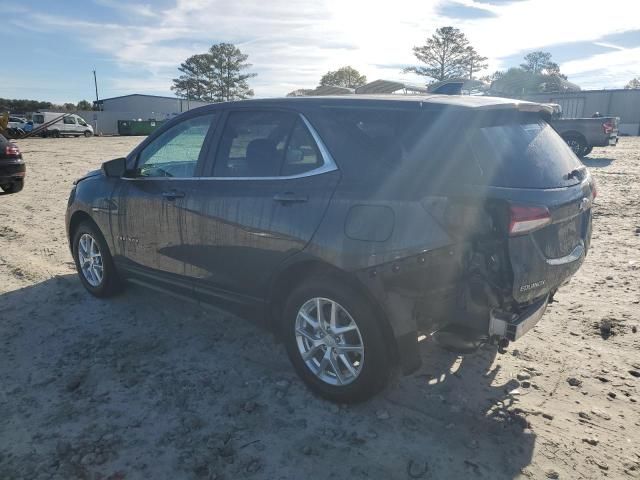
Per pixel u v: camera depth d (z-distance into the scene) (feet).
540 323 14.65
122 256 15.12
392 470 8.97
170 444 9.61
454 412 10.57
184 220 12.90
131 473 8.87
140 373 12.08
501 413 10.57
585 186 11.12
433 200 9.36
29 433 9.87
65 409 10.65
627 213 28.17
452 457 9.29
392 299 9.68
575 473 8.94
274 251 11.09
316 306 10.75
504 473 8.92
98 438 9.74
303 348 11.14
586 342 13.52
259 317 12.06
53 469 8.93
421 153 9.76
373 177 10.00
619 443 9.71
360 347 10.21
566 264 10.39
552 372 12.11
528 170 9.81
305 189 10.73
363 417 10.43
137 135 184.96
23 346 13.35
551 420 10.36
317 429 10.07
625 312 15.20
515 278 9.36
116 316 15.21
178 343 13.60
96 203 15.51
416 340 9.86
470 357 12.77
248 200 11.52
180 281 13.57
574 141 58.90
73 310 15.61
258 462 9.15
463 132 9.61
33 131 138.82
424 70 272.72
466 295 9.62
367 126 10.49
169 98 265.54
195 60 334.65
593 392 11.32
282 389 11.41
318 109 11.09
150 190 13.85
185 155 13.35
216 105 12.96
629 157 60.49
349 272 9.98
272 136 11.64
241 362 12.64
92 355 12.89
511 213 9.11
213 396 11.17
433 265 9.40
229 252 12.01
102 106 254.88
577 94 154.10
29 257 20.85
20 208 31.30
